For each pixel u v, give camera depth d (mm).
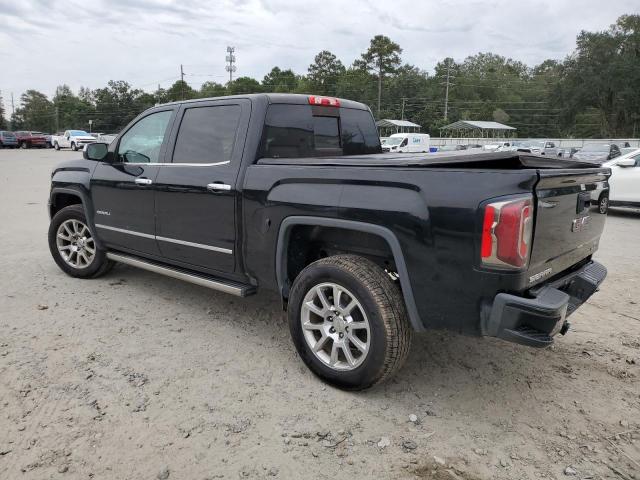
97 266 5297
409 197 2854
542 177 2584
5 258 6367
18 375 3365
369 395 3248
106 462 2564
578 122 75000
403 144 38594
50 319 4352
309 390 3289
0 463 2531
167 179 4207
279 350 3861
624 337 4219
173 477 2480
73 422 2875
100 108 102125
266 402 3137
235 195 3703
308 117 4156
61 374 3400
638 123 65375
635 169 10672
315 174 3264
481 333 2754
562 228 2961
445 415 3051
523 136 86812
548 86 79188
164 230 4340
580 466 2615
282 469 2555
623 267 6465
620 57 63188
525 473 2559
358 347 3135
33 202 11516
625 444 2801
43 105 128750
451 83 96438
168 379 3383
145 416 2955
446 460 2645
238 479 2480
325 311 3262
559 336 4230
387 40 93438
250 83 99375
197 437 2781
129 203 4625
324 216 3186
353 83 96875
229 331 4195
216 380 3387
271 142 3844
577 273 3350
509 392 3326
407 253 2865
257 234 3611
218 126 3996
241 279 3926
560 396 3285
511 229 2535
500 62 119938
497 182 2604
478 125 63406
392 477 2514
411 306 2926
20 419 2889
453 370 3609
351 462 2617
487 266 2615
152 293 5078
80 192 5121
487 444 2783
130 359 3650
